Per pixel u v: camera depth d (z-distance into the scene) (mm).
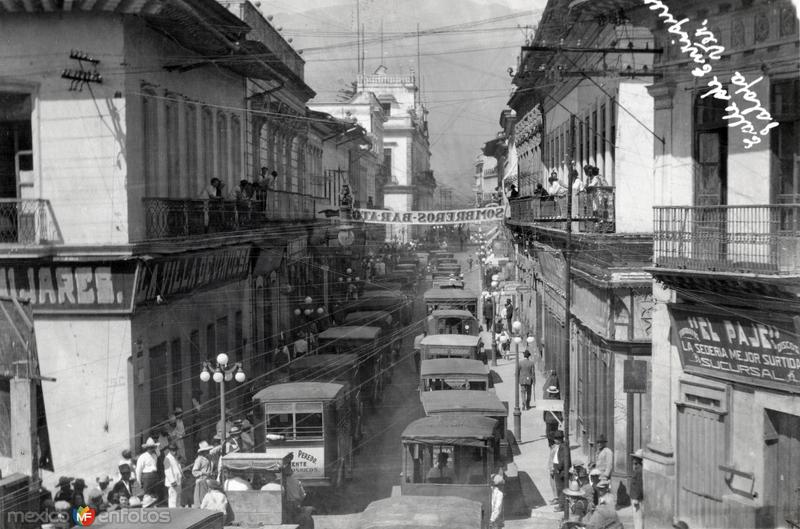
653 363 15977
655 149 15852
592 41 22641
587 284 21906
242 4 29859
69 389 18016
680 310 14578
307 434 18641
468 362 24984
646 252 18766
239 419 22312
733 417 14125
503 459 19672
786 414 13266
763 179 13531
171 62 20891
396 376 33469
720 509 14297
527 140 44375
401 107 69438
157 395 19766
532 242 31734
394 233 64438
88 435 17984
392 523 12031
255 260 27219
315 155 45125
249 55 24891
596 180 20516
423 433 16938
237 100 27922
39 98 17984
